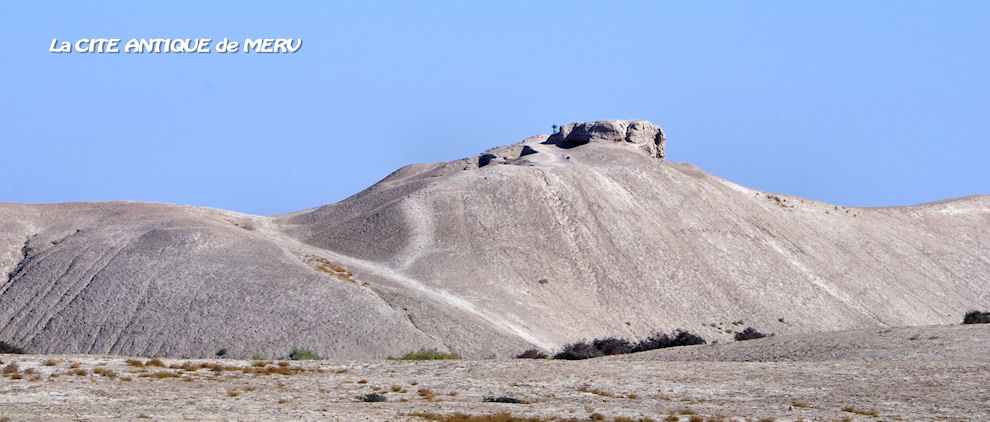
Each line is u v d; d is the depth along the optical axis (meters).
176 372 108.94
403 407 90.94
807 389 107.44
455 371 116.38
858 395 104.06
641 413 91.88
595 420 86.75
